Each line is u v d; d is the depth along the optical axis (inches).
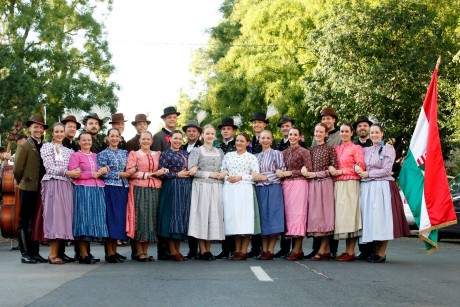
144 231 441.7
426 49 909.2
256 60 1241.4
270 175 461.1
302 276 356.8
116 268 399.2
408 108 906.7
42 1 1403.8
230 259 464.4
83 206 426.6
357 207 449.1
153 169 449.1
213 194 456.4
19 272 382.0
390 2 913.5
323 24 990.4
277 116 1187.9
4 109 1289.4
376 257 445.1
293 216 455.8
